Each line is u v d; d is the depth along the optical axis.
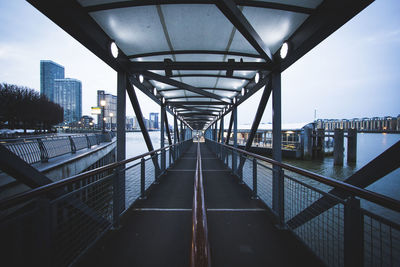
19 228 1.27
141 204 3.15
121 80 3.35
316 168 18.52
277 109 3.20
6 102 23.05
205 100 7.85
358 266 1.38
